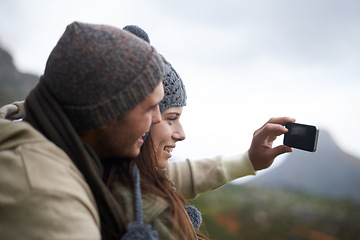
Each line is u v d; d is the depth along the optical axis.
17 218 0.73
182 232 0.99
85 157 0.89
